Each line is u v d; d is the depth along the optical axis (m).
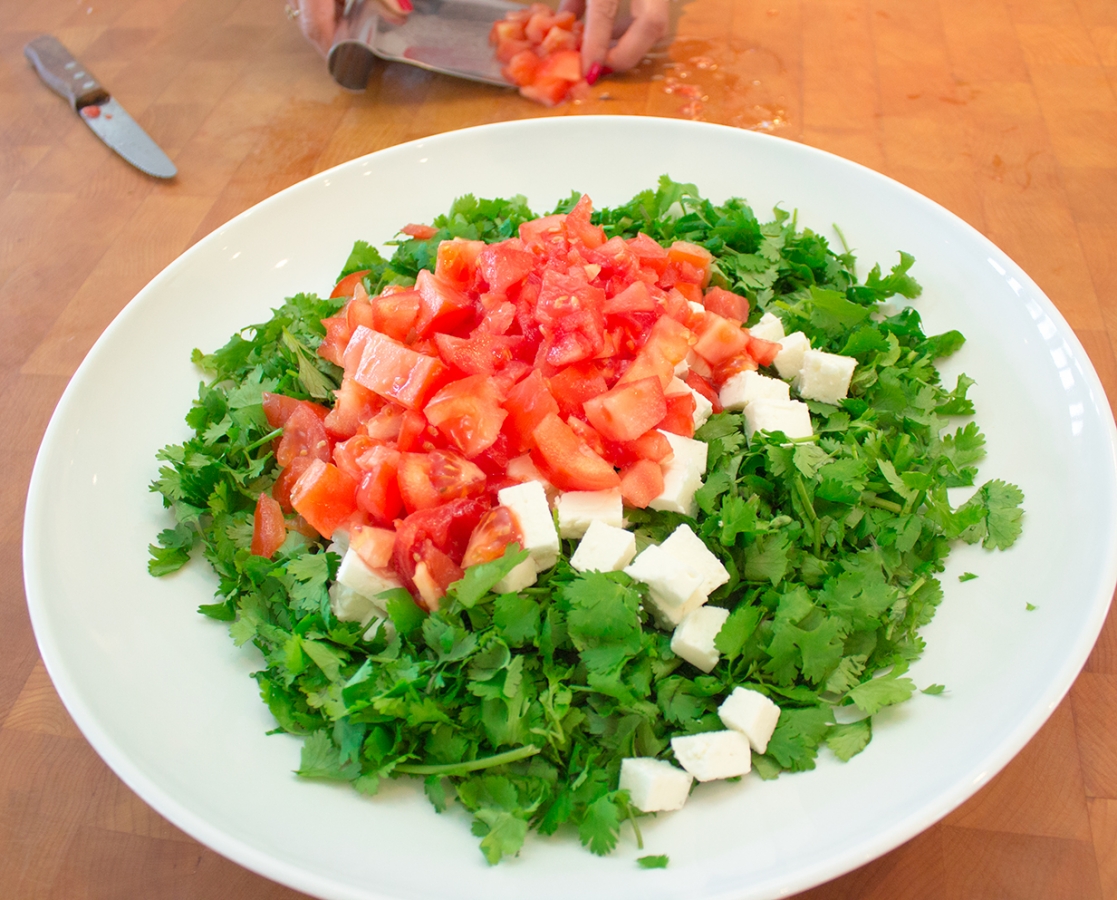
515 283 0.46
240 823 0.36
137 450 0.47
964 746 0.36
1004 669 0.38
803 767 0.37
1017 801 0.40
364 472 0.42
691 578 0.39
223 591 0.42
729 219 0.53
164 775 0.37
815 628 0.38
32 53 0.71
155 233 0.61
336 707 0.37
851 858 0.34
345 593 0.40
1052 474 0.43
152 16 0.77
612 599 0.38
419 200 0.56
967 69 0.68
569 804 0.36
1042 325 0.46
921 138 0.64
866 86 0.68
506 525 0.40
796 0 0.76
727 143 0.56
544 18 0.70
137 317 0.49
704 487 0.42
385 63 0.72
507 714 0.37
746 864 0.35
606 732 0.38
